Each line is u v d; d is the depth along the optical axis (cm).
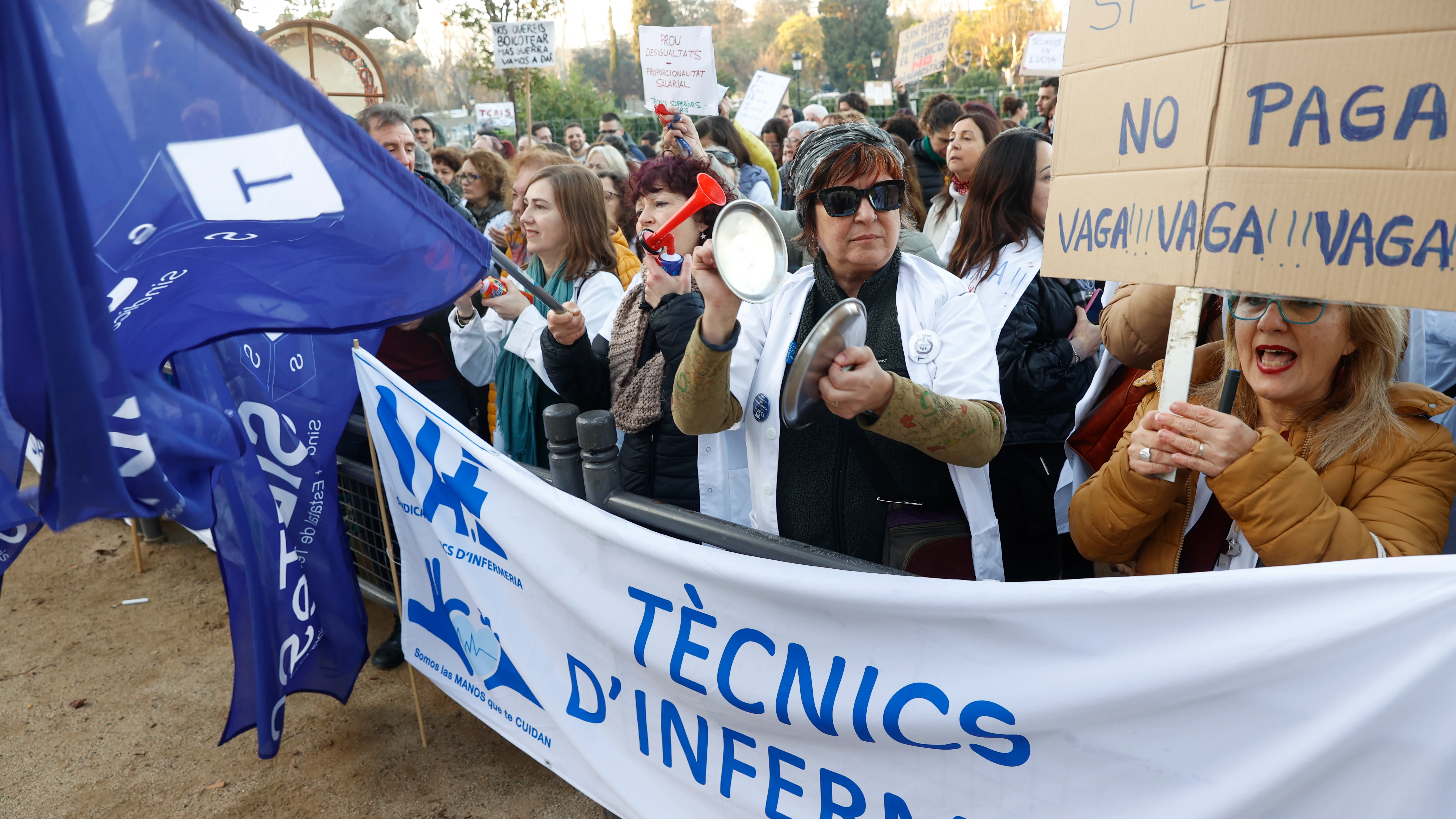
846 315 143
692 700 179
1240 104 123
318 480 254
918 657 147
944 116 496
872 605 147
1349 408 146
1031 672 137
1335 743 115
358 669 272
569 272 295
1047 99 813
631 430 233
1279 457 136
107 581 394
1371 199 115
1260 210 124
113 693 314
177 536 433
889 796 158
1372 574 111
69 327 128
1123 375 217
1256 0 119
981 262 245
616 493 187
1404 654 110
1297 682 118
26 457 174
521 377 289
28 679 324
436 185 452
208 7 141
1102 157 142
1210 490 157
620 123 1278
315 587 258
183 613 365
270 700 238
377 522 305
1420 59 109
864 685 154
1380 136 113
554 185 289
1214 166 126
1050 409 222
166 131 142
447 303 178
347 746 280
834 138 175
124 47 136
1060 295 231
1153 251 136
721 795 182
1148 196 136
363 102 837
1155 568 165
